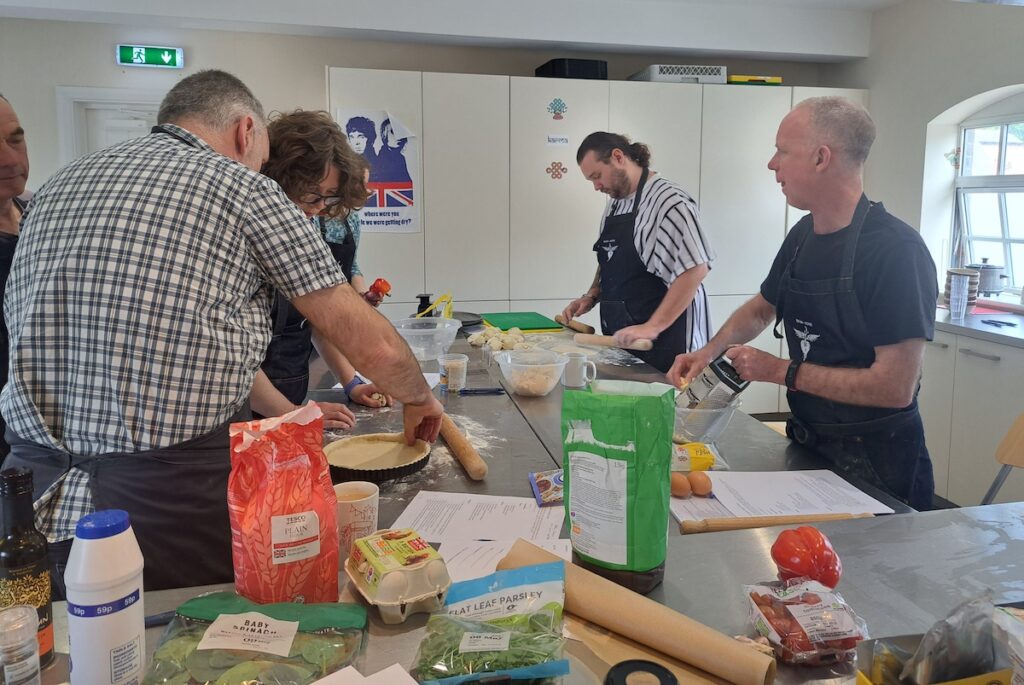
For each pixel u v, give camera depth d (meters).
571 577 0.80
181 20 3.94
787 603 0.74
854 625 0.71
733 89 4.54
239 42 4.31
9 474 0.71
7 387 1.13
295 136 1.61
